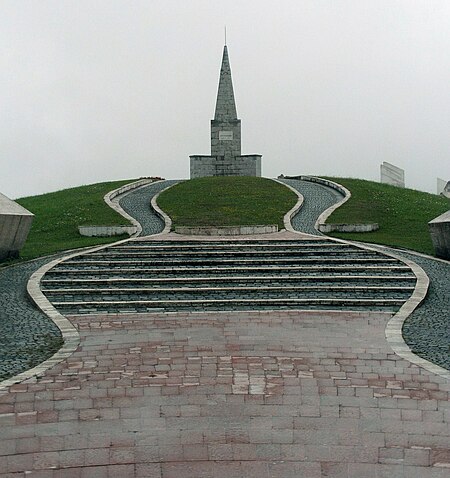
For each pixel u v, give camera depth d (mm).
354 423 10188
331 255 24891
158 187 49781
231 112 59094
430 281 21375
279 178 55250
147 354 13430
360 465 9414
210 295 20016
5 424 10141
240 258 24562
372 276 21375
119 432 10008
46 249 29312
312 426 10148
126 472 9320
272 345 14086
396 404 10727
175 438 9891
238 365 12633
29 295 19406
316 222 35531
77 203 42094
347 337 14820
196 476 9328
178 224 34188
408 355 13234
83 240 31641
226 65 58719
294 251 25109
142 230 33656
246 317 17062
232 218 35438
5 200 26234
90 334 15242
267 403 10828
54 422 10219
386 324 16141
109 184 51219
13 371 12477
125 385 11578
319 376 11977
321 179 49781
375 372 12164
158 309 18531
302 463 9492
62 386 11523
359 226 33625
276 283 21094
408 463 9383
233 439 9875
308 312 17656
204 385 11570
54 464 9391
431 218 36688
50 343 14562
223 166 59625
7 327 16109
